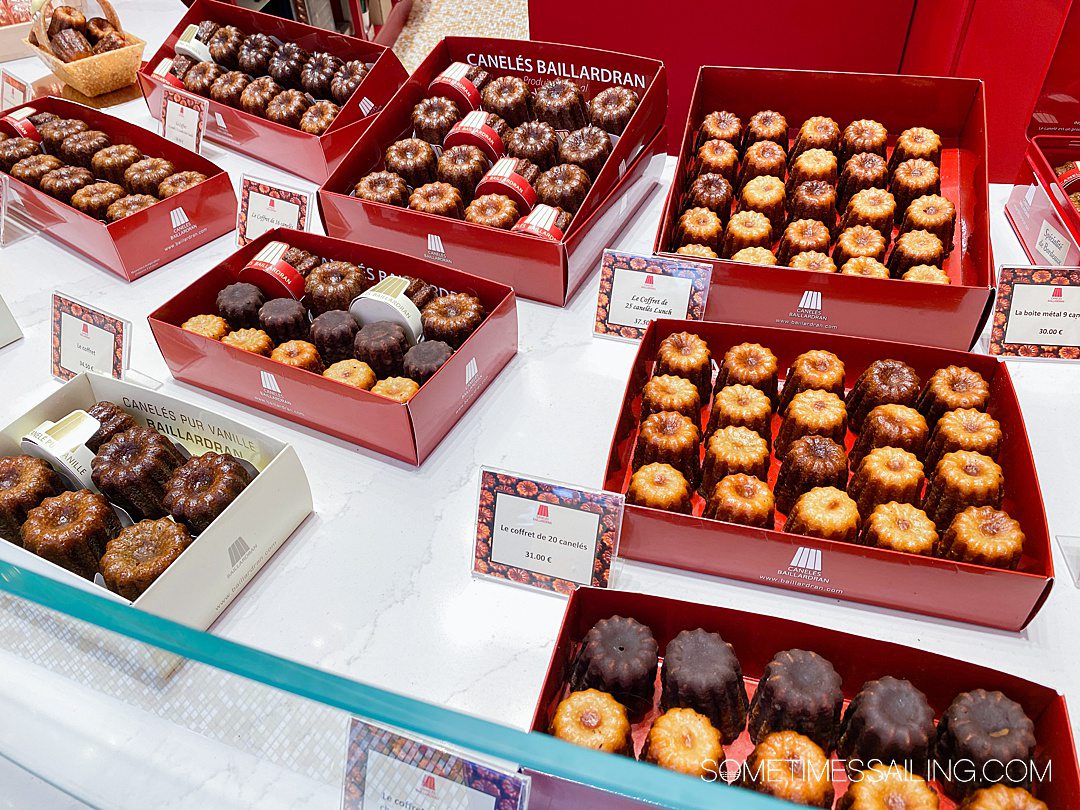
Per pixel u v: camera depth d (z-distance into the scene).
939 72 1.02
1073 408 0.59
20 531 0.55
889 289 0.59
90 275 0.76
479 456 0.58
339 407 0.57
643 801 0.32
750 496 0.50
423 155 0.77
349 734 0.36
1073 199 0.70
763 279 0.61
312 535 0.54
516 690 0.46
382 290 0.63
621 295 0.64
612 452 0.52
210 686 0.38
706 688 0.41
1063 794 0.37
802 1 1.04
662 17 1.09
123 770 0.41
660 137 0.80
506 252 0.67
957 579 0.45
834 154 0.77
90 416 0.57
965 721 0.40
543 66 0.85
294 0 1.42
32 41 1.00
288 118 0.85
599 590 0.44
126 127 0.84
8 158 0.82
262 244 0.69
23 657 0.44
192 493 0.51
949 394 0.55
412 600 0.51
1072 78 0.72
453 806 0.36
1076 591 0.49
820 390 0.57
